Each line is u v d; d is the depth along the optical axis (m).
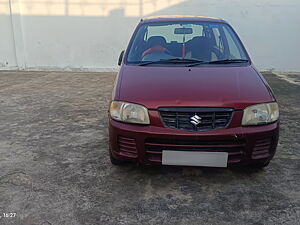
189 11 7.32
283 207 2.31
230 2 7.16
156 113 2.39
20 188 2.55
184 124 2.36
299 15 7.12
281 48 7.36
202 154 2.37
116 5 7.41
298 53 7.37
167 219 2.18
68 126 3.97
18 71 7.95
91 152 3.21
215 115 2.36
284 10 7.11
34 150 3.26
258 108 2.42
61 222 2.14
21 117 4.34
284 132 3.77
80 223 2.13
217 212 2.26
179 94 2.44
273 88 6.00
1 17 7.79
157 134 2.37
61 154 3.16
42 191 2.51
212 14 7.28
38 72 7.81
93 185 2.60
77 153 3.19
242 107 2.38
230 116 2.37
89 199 2.41
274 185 2.60
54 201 2.38
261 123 2.43
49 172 2.81
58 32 7.73
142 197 2.44
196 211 2.27
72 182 2.64
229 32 3.57
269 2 7.07
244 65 3.06
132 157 2.51
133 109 2.45
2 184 2.60
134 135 2.43
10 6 7.67
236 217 2.20
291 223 2.14
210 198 2.43
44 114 4.47
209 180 2.69
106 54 7.77
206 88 2.51
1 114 4.48
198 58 3.17
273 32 7.27
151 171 2.83
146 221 2.16
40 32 7.79
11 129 3.87
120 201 2.38
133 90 2.57
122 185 2.60
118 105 2.53
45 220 2.16
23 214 2.22
